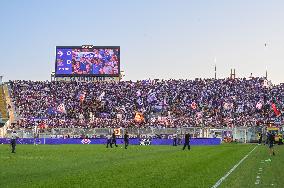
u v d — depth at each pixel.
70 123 116.06
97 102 130.25
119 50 138.00
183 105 128.50
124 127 109.69
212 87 134.38
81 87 136.88
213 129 104.50
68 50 137.88
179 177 25.28
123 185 21.61
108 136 97.81
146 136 103.12
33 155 49.50
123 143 94.19
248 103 125.75
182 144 91.50
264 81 133.75
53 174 27.41
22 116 123.50
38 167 33.09
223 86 134.25
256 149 63.66
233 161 38.56
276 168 31.02
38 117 123.31
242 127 103.50
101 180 23.86
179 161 39.03
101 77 138.75
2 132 106.94
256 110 122.88
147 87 136.62
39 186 21.11
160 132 104.94
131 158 44.16
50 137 103.94
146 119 119.38
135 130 105.44
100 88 136.88
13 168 32.12
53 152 56.47
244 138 102.69
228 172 28.06
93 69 137.75
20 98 130.62
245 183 21.97
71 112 125.94
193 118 118.31
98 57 137.75
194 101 129.62
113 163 37.19
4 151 59.00
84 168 32.09
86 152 56.69
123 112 126.44
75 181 23.34
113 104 130.38
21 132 105.12
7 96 131.00
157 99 131.25
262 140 94.19
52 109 126.50
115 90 135.88
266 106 123.75
